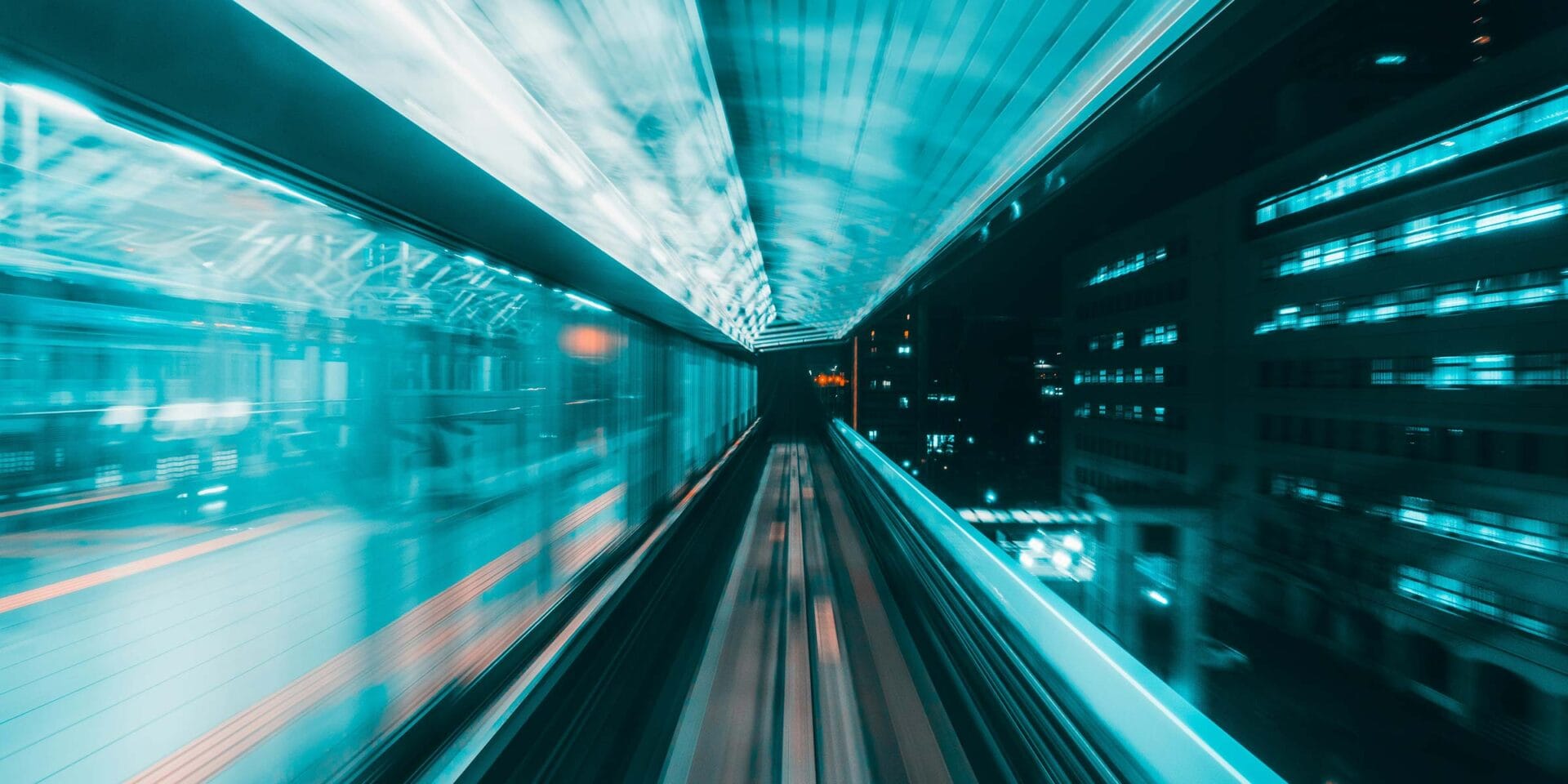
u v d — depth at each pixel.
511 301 4.73
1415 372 14.71
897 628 5.35
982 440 42.34
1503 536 12.91
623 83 2.80
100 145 1.74
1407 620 14.88
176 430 7.48
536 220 2.91
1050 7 2.39
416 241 2.94
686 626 5.25
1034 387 43.03
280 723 2.81
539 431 4.93
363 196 2.44
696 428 10.24
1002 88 3.06
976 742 3.21
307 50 1.37
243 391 6.77
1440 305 14.16
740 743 3.70
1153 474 24.25
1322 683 16.55
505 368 5.03
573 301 5.24
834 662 4.69
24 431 7.16
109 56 1.36
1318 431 17.44
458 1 1.82
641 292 5.52
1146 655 22.56
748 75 3.44
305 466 6.79
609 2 2.32
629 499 6.25
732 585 6.63
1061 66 2.69
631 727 3.57
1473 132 13.38
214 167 1.88
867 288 9.04
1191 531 22.02
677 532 5.73
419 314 4.38
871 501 8.81
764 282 9.68
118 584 5.57
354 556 5.38
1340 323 16.77
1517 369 12.60
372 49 1.51
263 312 4.51
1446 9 18.72
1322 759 16.02
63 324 5.93
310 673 3.19
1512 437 12.66
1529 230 12.41
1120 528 26.45
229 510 7.18
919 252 6.00
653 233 4.53
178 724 3.31
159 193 2.16
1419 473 14.50
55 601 5.23
